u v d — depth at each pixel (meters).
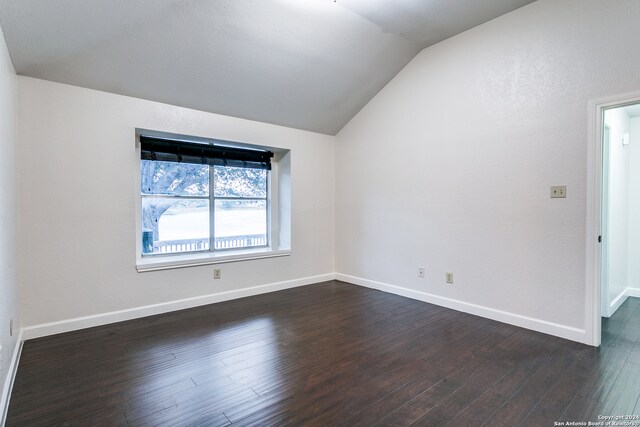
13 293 2.31
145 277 3.26
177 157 3.73
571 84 2.60
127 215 3.15
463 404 1.81
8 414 1.73
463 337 2.73
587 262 2.54
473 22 3.11
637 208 3.79
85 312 2.95
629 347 2.51
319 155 4.69
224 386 2.01
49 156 2.76
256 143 4.04
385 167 4.11
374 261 4.31
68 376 2.12
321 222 4.75
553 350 2.46
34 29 2.30
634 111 3.59
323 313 3.37
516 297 2.96
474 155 3.22
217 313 3.37
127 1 2.33
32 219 2.70
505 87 2.98
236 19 2.70
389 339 2.70
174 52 2.83
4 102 2.06
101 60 2.71
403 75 3.85
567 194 2.63
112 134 3.05
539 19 2.76
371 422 1.67
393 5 2.82
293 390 1.96
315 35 3.07
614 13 2.39
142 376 2.12
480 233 3.19
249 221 4.43
